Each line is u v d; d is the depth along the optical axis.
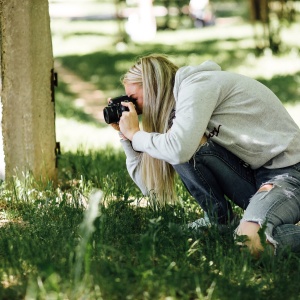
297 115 11.69
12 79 6.21
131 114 4.86
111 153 8.69
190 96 4.57
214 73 4.71
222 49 21.23
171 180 5.23
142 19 25.73
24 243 4.48
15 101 6.25
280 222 4.46
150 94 4.88
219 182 4.83
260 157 4.67
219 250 4.37
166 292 3.84
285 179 4.59
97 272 4.00
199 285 3.91
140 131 4.81
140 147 4.75
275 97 4.78
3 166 6.30
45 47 6.37
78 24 33.16
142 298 3.80
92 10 43.00
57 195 6.02
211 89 4.60
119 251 4.44
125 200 5.40
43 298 3.67
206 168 4.75
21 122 6.28
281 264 4.26
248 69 17.25
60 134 11.24
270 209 4.45
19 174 6.32
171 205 5.36
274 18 19.53
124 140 5.22
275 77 15.88
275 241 4.32
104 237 4.62
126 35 24.22
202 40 24.64
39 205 5.67
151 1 25.72
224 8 42.78
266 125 4.68
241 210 5.61
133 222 5.07
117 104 4.97
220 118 4.67
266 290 3.97
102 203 5.57
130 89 4.98
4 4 6.09
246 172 4.79
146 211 5.32
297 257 4.34
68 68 19.27
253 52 20.02
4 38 6.14
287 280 4.03
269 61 18.41
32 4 6.19
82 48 23.45
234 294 3.81
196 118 4.52
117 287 3.81
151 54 5.00
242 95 4.68
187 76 4.71
